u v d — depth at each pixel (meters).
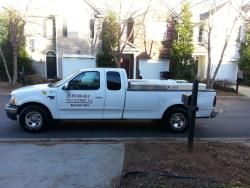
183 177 5.25
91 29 28.97
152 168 5.71
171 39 29.77
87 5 28.67
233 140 8.55
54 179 5.32
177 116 9.40
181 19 28.66
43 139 8.23
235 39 30.69
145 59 29.70
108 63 27.94
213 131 9.87
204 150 6.88
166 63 30.06
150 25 29.17
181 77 28.08
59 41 28.86
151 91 9.18
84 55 28.64
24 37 26.09
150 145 7.32
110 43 26.47
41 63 29.84
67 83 8.95
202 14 29.88
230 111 14.38
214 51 30.30
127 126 10.17
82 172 5.64
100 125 10.21
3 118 11.03
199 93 9.38
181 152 6.70
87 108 9.07
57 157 6.47
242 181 5.21
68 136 8.69
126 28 28.38
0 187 4.98
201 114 9.45
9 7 24.48
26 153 6.72
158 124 10.50
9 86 23.42
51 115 9.06
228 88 23.72
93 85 9.04
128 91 9.09
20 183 5.14
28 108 8.95
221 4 29.91
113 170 5.75
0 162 6.12
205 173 5.50
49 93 8.93
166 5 29.28
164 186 4.89
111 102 9.09
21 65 28.25
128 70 29.94
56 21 28.61
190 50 28.56
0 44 27.97
